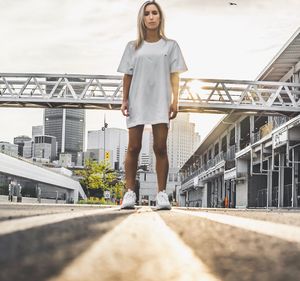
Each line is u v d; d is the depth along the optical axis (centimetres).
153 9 644
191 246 133
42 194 7100
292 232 177
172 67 654
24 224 183
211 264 100
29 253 103
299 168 3691
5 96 3597
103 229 175
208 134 7231
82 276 79
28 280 74
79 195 9631
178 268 92
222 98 3606
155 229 189
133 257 105
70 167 13888
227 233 173
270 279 84
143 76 641
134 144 646
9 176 5619
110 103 3559
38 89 3625
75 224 193
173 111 659
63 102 3572
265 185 4956
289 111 3562
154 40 650
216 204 7081
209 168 7056
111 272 84
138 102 642
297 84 3616
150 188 11375
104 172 8225
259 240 150
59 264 89
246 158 4947
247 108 3559
